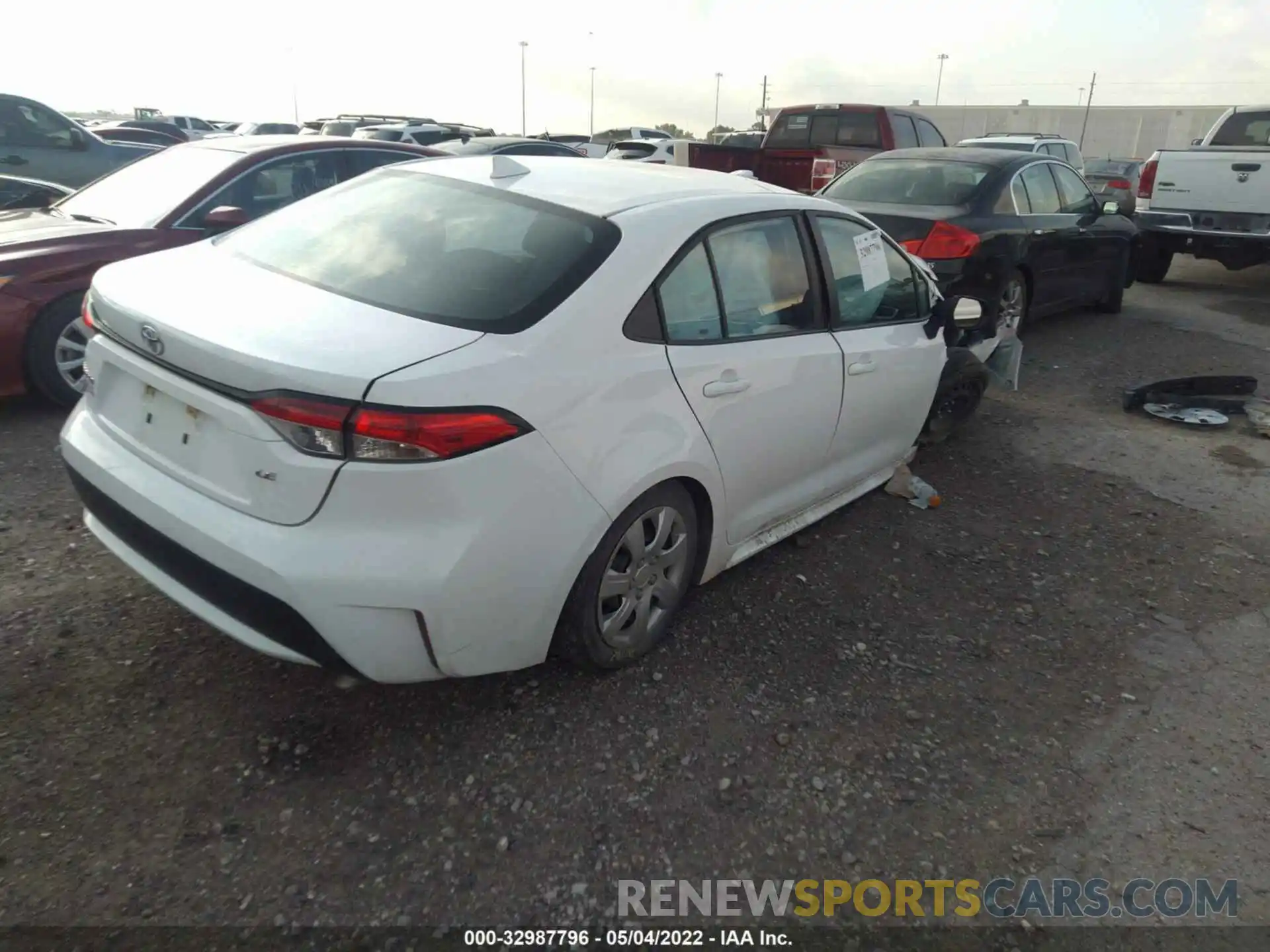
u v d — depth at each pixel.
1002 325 7.60
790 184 12.52
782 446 3.55
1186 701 3.31
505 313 2.67
